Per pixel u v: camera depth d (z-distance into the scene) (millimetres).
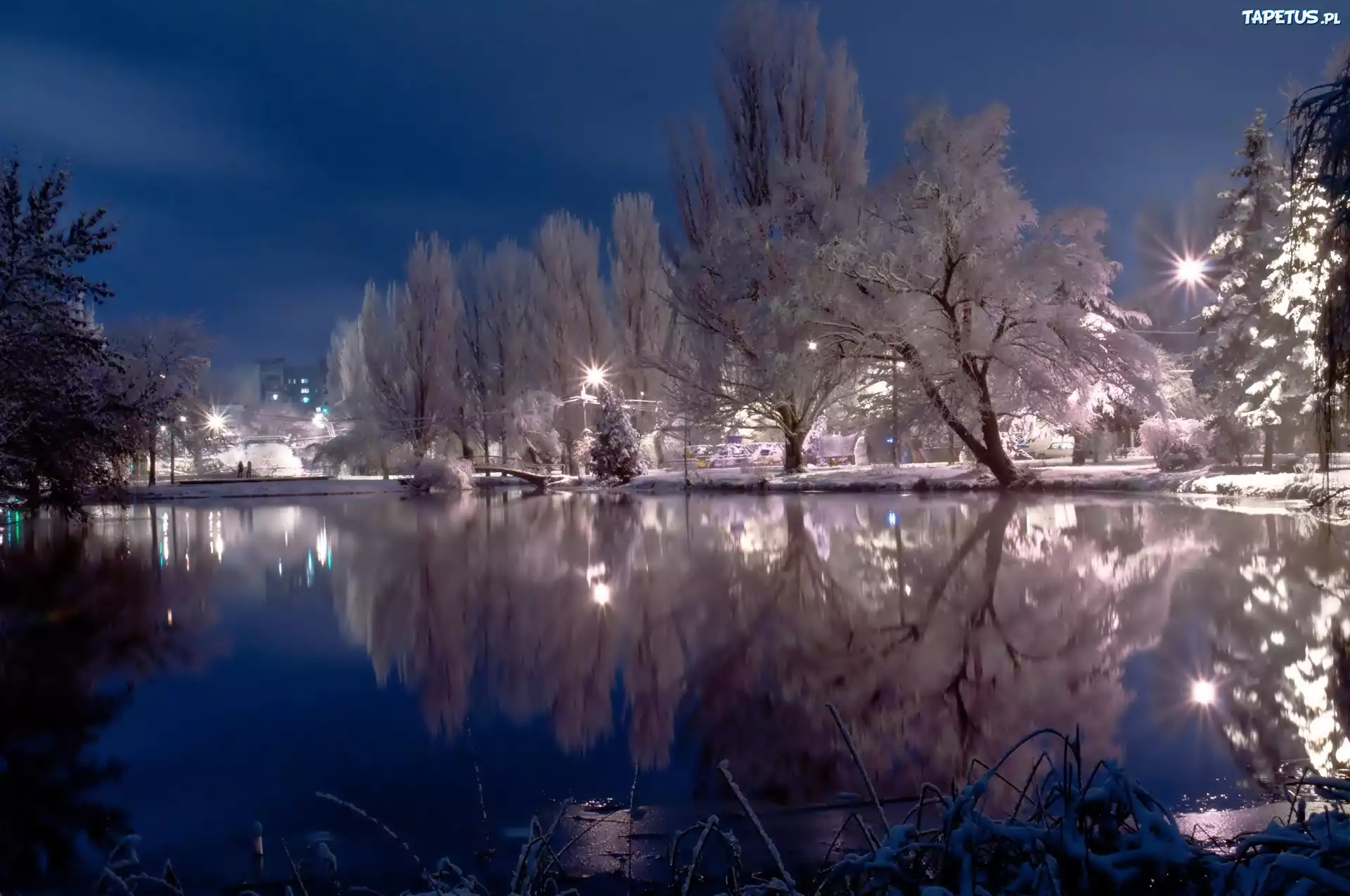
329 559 17062
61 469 16734
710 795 5152
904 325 28016
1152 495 25125
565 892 3518
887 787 5168
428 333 55656
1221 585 11016
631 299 52031
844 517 22062
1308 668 7371
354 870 4348
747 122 38250
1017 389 28531
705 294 36625
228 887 4215
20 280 13180
